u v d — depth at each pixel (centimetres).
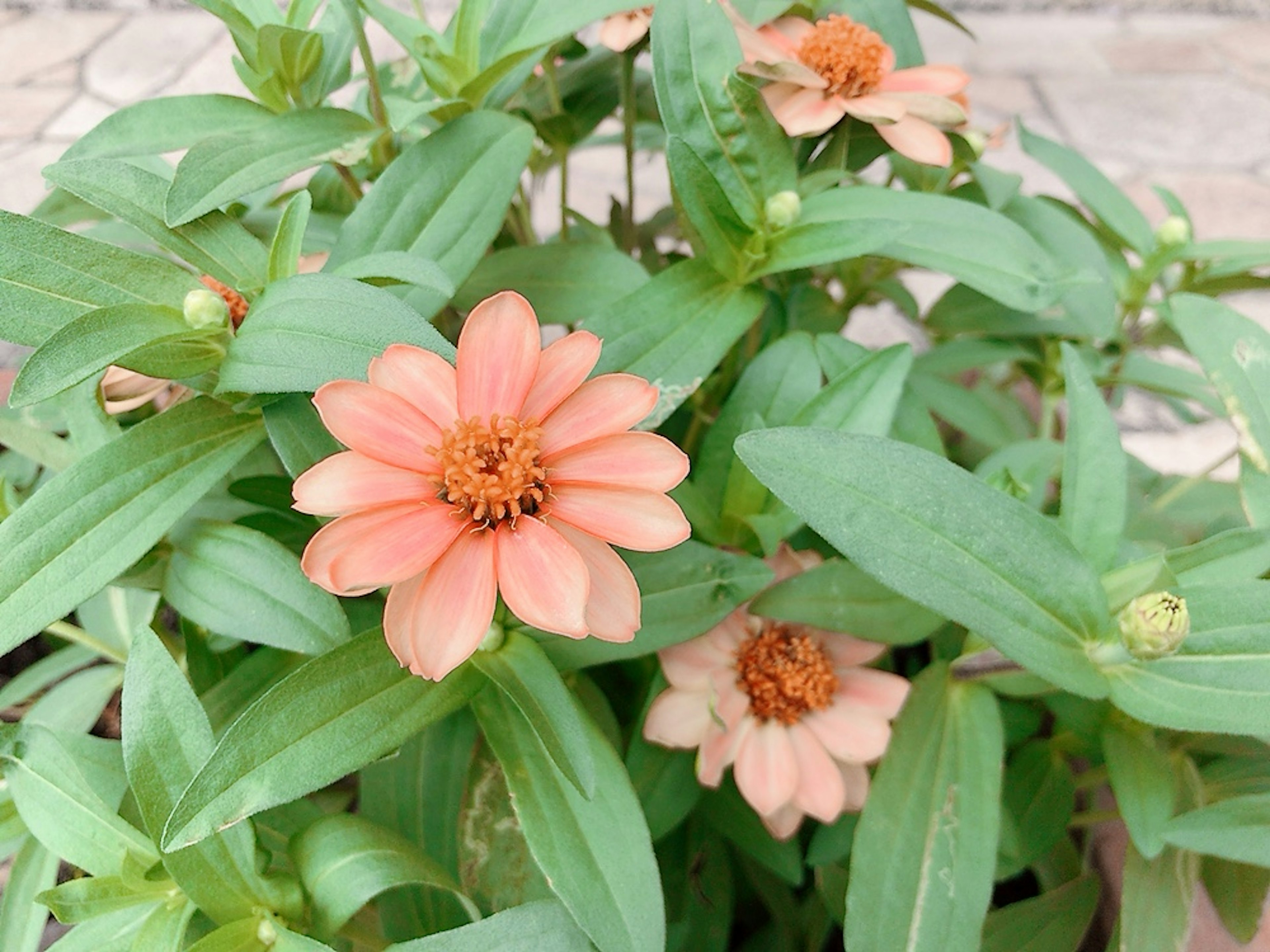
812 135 20
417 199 18
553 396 14
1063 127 54
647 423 17
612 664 21
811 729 18
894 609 17
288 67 18
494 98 20
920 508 14
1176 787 18
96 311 14
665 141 26
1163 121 55
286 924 14
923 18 64
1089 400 16
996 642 14
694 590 16
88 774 16
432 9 55
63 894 14
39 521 14
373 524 13
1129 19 65
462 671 15
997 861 19
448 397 14
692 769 19
